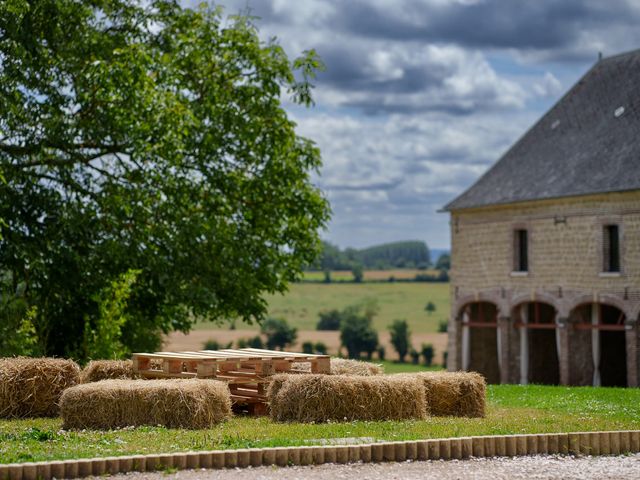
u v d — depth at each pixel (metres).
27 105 24.36
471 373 14.06
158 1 28.52
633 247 35.62
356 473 9.14
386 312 150.38
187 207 26.81
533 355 41.06
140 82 24.73
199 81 28.66
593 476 9.26
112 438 10.96
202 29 28.59
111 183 25.88
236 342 107.69
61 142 24.92
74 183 26.06
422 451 10.05
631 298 35.66
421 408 13.00
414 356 117.56
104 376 14.91
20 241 24.06
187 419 11.88
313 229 29.89
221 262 27.03
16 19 23.44
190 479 8.70
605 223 36.66
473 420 13.27
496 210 41.41
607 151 38.78
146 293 26.78
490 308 43.59
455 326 43.28
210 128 27.56
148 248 25.61
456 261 43.50
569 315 38.00
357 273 188.00
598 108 41.88
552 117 44.09
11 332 21.47
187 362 14.66
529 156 42.81
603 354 39.31
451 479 8.92
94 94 25.27
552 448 10.65
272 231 29.28
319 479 8.80
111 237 25.53
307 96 29.06
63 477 8.69
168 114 25.05
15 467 8.50
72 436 11.20
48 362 14.11
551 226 38.81
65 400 12.20
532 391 20.84
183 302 26.88
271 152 28.53
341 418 12.48
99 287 24.42
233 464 9.38
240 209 28.95
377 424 12.16
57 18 24.69
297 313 146.38
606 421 13.28
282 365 14.82
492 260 41.53
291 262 29.77
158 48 28.20
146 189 25.72
